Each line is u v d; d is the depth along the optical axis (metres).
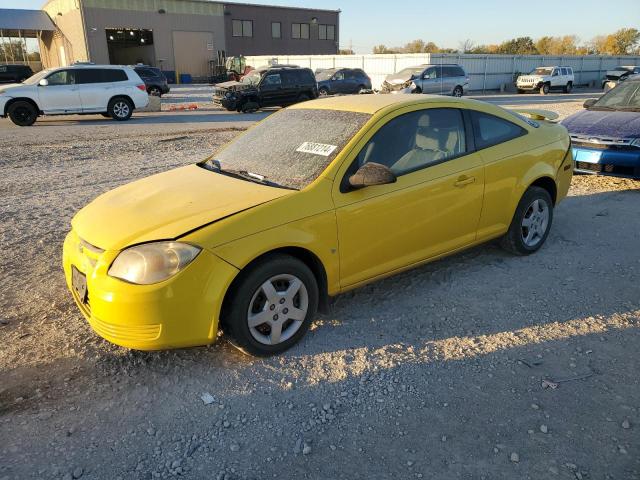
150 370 3.29
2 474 2.47
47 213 6.62
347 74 27.36
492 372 3.27
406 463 2.56
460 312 4.00
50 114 16.67
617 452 2.61
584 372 3.26
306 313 3.49
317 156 3.73
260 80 21.14
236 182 3.71
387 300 4.20
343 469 2.53
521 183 4.70
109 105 17.56
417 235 4.02
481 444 2.68
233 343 3.31
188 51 50.56
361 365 3.34
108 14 45.41
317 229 3.40
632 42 80.81
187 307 2.99
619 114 7.95
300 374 3.25
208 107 23.88
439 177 4.05
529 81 34.28
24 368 3.31
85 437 2.73
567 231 5.80
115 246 3.08
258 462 2.58
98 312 3.02
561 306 4.09
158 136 13.73
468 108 4.46
